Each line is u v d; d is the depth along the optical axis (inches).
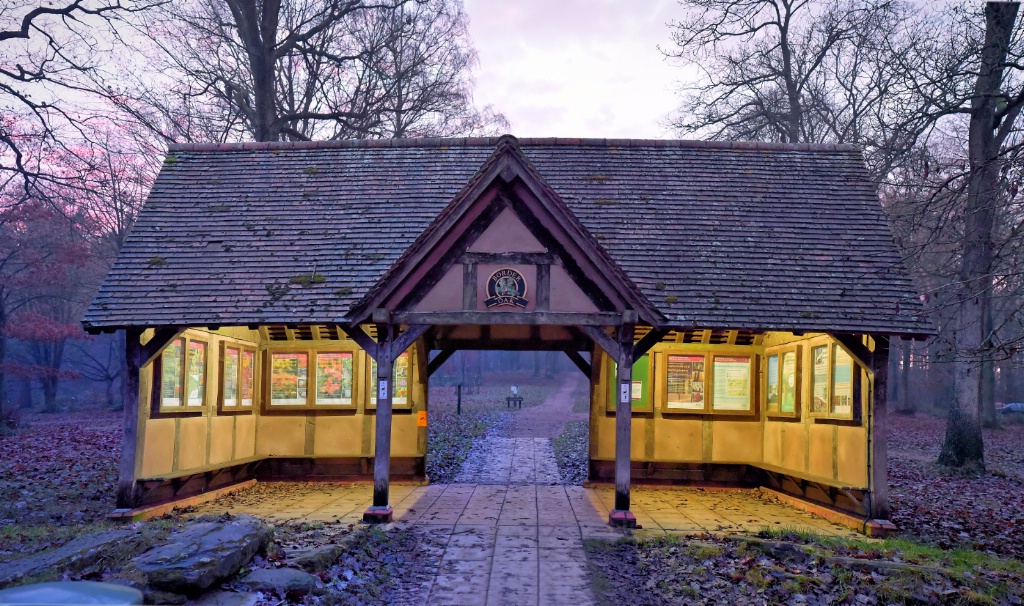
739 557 335.0
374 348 424.5
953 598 281.0
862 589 289.0
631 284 412.2
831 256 497.4
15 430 1003.3
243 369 554.9
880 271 485.4
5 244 1135.6
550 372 2807.6
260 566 284.8
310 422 575.2
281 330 581.6
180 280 467.8
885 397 420.5
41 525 407.5
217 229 511.5
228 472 527.5
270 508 461.4
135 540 276.7
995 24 546.6
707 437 567.2
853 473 435.2
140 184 1117.7
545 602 283.7
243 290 458.6
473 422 1098.1
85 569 253.8
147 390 432.5
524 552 352.5
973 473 672.4
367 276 467.2
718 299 456.4
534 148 598.5
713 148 598.2
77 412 1628.9
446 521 419.5
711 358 573.6
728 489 565.3
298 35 963.3
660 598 289.1
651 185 559.2
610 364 566.6
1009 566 330.0
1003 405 1619.1
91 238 1256.8
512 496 510.9
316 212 526.9
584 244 414.9
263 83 930.1
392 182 556.4
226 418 527.2
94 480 556.4
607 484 558.3
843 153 595.8
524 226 423.8
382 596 288.8
